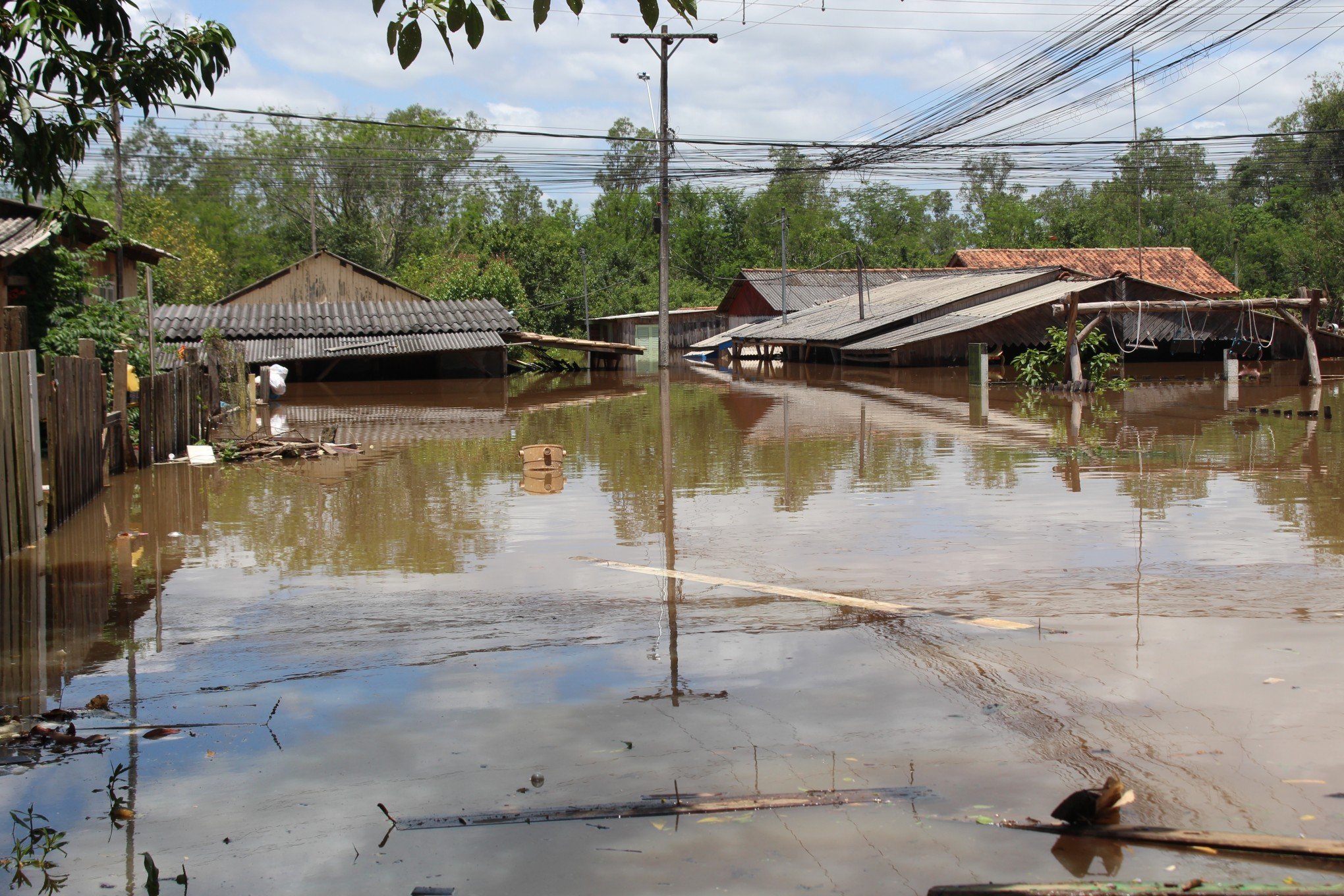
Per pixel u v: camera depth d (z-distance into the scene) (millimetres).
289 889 3355
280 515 10078
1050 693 4863
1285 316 25859
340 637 6043
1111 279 32188
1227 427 16328
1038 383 26359
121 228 31672
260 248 63312
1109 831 3543
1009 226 74000
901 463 12883
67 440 9898
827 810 3768
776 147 26344
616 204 77125
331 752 4387
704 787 3969
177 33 6629
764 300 49219
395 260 64000
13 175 6234
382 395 26562
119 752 4438
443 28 4664
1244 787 3859
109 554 8391
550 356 39938
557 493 11164
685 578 7375
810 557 7992
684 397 24688
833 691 4969
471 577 7508
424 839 3643
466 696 5023
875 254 70500
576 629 6117
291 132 62031
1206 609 6242
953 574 7336
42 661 5703
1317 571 7137
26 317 13609
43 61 6031
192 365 15578
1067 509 9711
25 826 3801
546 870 3424
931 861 3406
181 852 3598
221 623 6387
